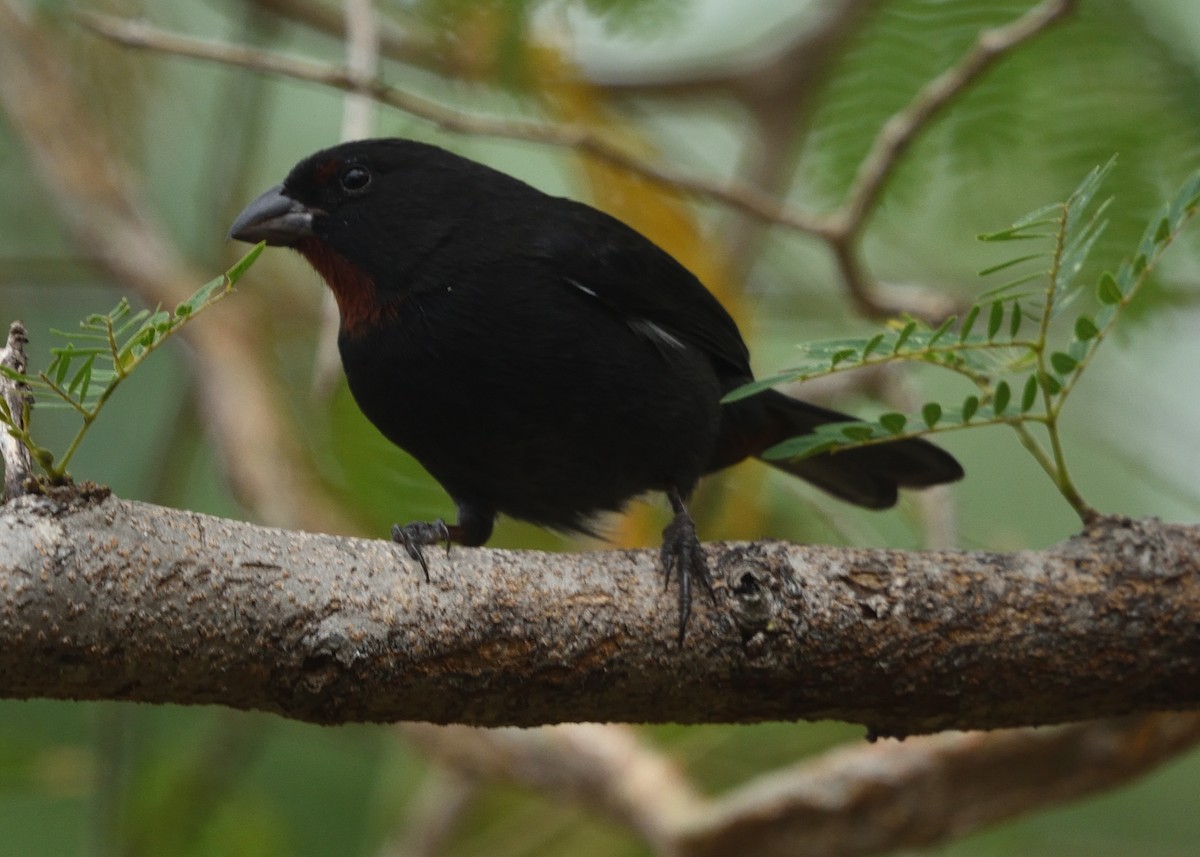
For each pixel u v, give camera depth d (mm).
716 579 6098
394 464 10125
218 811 10797
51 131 12250
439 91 11531
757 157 12750
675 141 13188
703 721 6266
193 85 13742
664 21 9430
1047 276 5914
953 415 6211
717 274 11039
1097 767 9070
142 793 10750
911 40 9375
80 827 11547
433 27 9906
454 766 10594
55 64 12492
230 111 11953
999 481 13570
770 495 11898
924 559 6238
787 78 12789
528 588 5938
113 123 13016
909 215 10500
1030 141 9383
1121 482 13578
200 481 13734
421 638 5766
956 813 9312
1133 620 6148
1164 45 9328
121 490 13344
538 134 9547
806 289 13203
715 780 11664
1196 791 12586
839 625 6070
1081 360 5941
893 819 9359
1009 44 8672
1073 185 9156
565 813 12125
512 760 10438
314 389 10039
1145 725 8953
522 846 12094
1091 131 9148
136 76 12977
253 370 11258
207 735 11062
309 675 5676
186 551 5543
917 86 9445
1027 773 9164
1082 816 12531
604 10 9406
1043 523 13422
